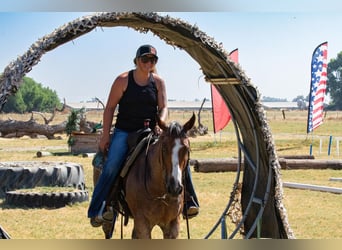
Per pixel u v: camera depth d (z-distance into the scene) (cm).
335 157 2419
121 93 697
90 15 623
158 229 978
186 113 9300
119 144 696
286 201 1276
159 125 623
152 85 700
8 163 1420
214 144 3127
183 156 598
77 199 1212
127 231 971
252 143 785
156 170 629
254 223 741
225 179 1641
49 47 605
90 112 7794
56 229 971
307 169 1952
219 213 1125
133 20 656
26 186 1276
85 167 1964
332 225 1020
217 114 1880
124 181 688
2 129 3453
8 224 1005
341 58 11631
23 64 587
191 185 705
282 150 2822
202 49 714
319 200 1295
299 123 6794
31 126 3497
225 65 715
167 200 632
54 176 1303
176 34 691
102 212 700
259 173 772
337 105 11775
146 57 677
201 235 928
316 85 2078
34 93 10506
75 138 2531
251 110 729
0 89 581
